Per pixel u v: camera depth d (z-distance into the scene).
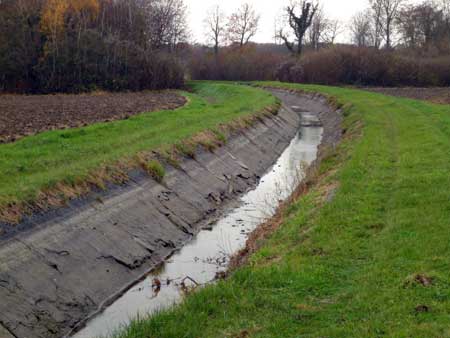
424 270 8.46
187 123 23.59
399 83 64.75
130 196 14.47
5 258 9.94
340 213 11.74
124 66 56.22
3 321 8.77
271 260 10.01
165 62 60.41
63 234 11.55
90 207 12.95
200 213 16.44
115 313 10.27
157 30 74.44
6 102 35.75
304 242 10.44
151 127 22.30
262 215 16.64
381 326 6.89
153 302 10.70
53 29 51.66
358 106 34.75
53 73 50.94
